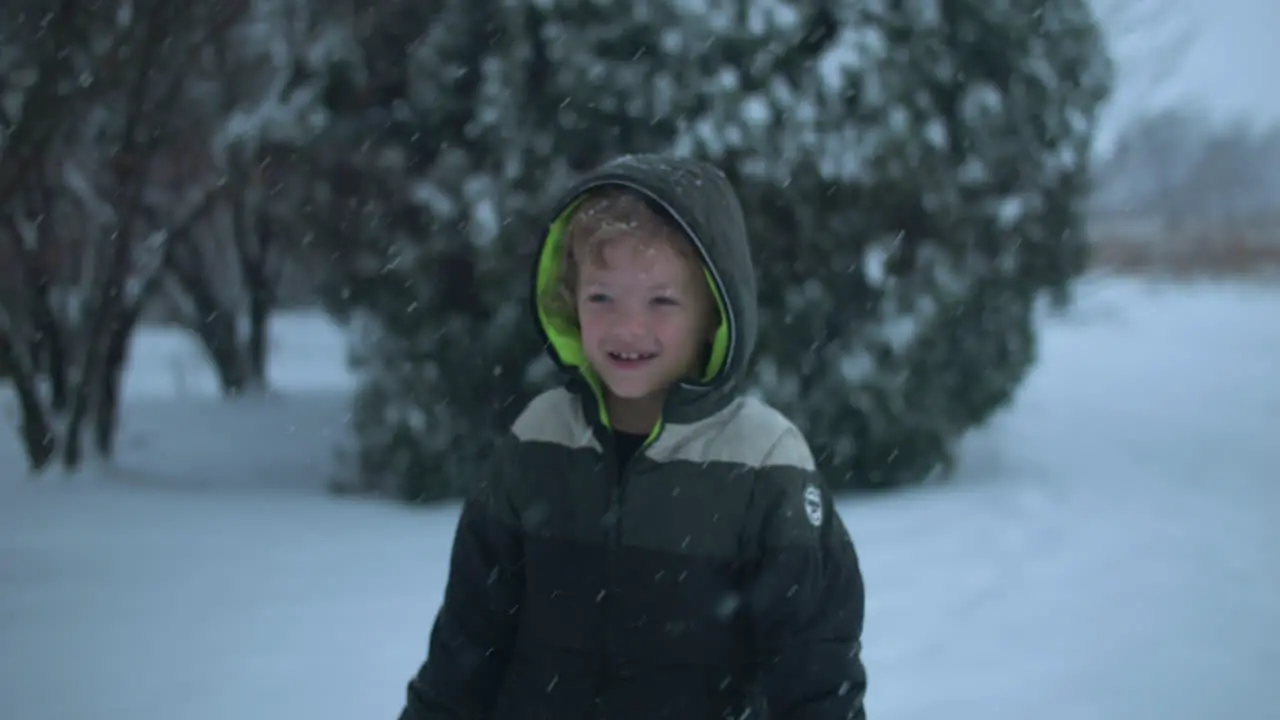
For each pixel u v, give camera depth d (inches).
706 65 217.2
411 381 226.8
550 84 215.9
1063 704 128.4
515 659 68.2
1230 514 226.5
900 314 233.9
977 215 247.9
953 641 149.9
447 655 70.4
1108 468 278.8
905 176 225.9
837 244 225.0
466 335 224.1
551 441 68.1
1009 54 247.1
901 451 239.3
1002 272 254.8
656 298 63.6
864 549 196.1
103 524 212.1
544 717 65.7
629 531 64.3
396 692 131.0
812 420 228.2
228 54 263.6
